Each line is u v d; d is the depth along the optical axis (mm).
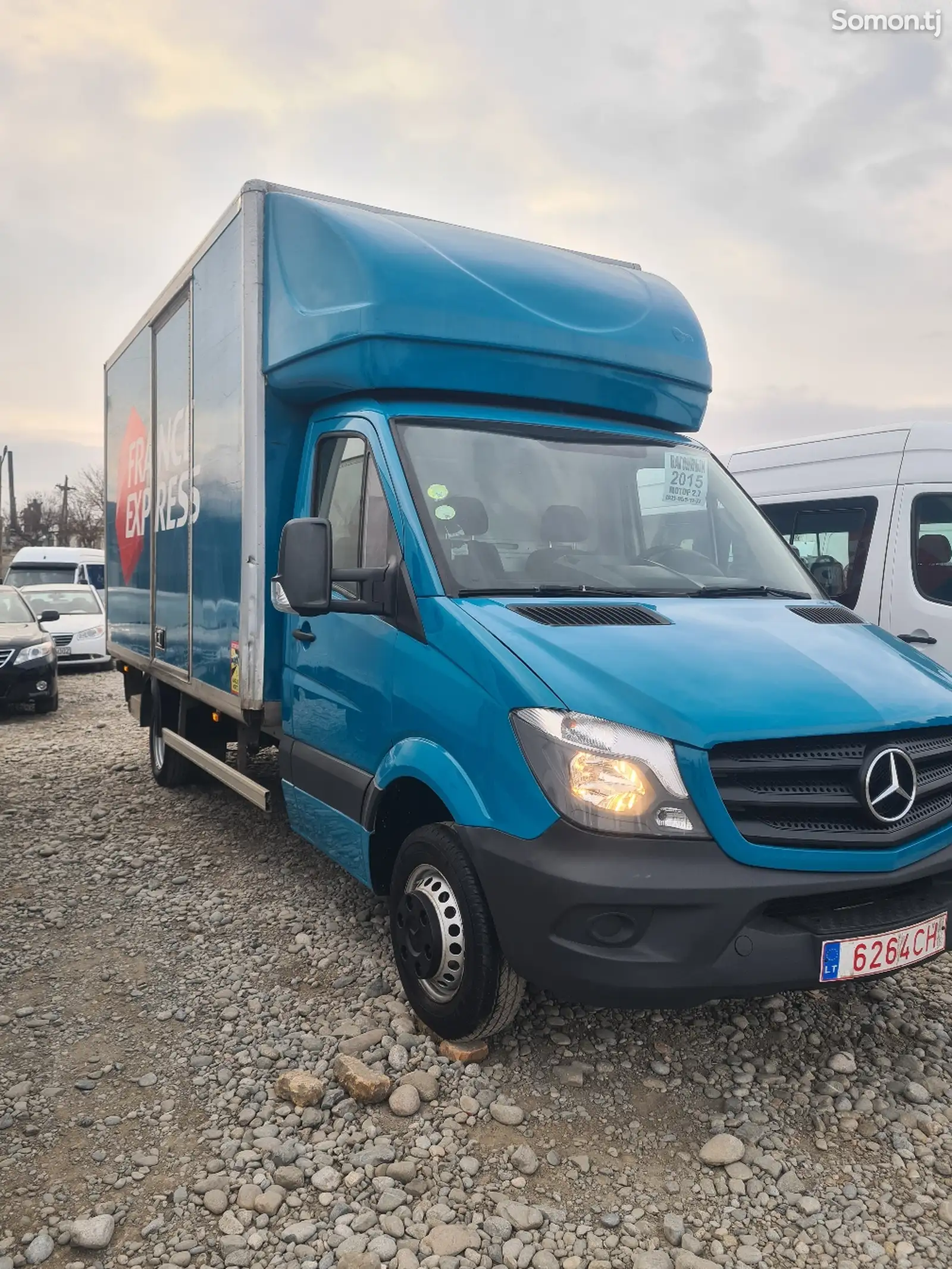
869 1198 2859
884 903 3242
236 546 5102
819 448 7660
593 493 4293
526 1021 3766
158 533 6973
